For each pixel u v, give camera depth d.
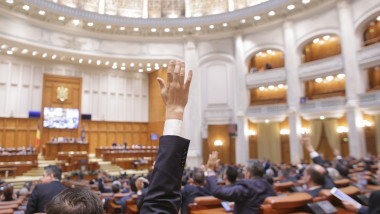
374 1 13.49
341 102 14.88
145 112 23.56
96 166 16.77
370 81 14.69
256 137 18.94
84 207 0.94
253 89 19.98
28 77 19.56
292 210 2.53
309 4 16.03
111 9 19.34
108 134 22.02
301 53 17.38
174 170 1.06
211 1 19.34
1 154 14.95
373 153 14.12
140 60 20.09
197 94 19.34
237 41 19.00
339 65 14.99
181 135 1.14
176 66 1.19
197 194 3.75
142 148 20.36
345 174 5.26
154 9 20.00
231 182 3.40
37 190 3.04
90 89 21.73
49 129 19.86
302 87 16.75
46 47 17.31
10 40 15.88
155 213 1.00
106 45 19.33
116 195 5.57
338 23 15.19
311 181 3.13
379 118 13.70
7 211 3.41
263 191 2.70
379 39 14.62
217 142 19.39
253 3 18.09
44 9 15.72
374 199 1.86
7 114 18.48
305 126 16.91
